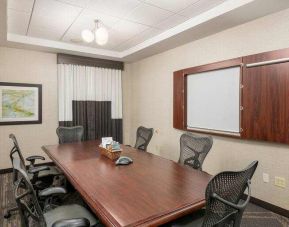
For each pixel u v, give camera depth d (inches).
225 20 109.8
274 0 88.8
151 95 185.3
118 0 100.7
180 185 65.9
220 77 126.3
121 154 103.9
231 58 119.9
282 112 96.0
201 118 138.9
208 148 89.0
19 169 50.9
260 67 104.0
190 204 53.8
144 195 58.7
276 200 101.4
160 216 48.4
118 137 206.5
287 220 95.3
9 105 158.9
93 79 191.2
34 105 167.8
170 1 101.2
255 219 96.1
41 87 169.9
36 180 96.9
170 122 165.9
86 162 90.9
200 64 139.3
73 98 182.2
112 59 196.5
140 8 108.3
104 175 74.7
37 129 169.9
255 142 109.5
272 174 102.7
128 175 74.8
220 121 126.6
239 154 117.0
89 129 189.2
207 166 133.8
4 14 102.1
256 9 97.1
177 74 153.5
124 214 48.7
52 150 113.9
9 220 94.7
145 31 140.0
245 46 112.8
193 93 144.2
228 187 46.7
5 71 157.2
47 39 155.6
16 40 145.3
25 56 163.8
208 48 133.6
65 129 144.9
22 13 114.0
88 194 59.5
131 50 175.3
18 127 163.2
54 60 175.3
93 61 189.5
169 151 166.9
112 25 130.1
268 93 101.0
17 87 161.2
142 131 129.1
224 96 124.0
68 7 107.5
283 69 95.5
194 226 59.8
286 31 96.4
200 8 107.7
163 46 155.9
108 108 199.9
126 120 215.9
